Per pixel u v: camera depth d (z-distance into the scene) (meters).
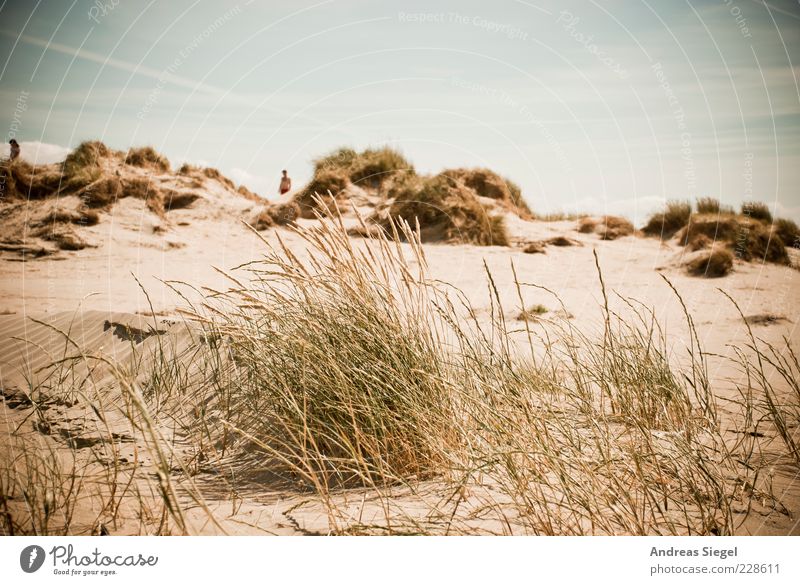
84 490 3.13
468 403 3.57
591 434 3.66
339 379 3.41
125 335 5.56
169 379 4.64
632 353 4.54
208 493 3.20
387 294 3.82
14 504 2.94
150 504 3.01
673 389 4.16
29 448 3.59
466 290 10.32
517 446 3.05
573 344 4.70
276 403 3.58
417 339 3.70
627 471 3.07
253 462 3.56
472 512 2.84
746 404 4.07
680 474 3.18
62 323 5.99
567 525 2.72
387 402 3.52
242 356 3.94
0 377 4.88
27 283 10.52
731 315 8.22
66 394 4.55
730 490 3.12
